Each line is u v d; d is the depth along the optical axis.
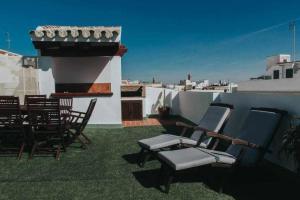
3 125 6.12
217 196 4.16
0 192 4.28
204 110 9.87
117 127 10.30
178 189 4.40
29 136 6.45
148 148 5.37
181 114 13.55
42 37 9.35
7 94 9.66
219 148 6.91
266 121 4.92
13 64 9.65
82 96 10.02
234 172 4.84
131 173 5.14
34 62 9.73
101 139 8.21
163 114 13.44
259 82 28.05
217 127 5.97
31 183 4.63
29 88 9.73
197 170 4.87
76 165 5.61
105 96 10.21
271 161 5.36
